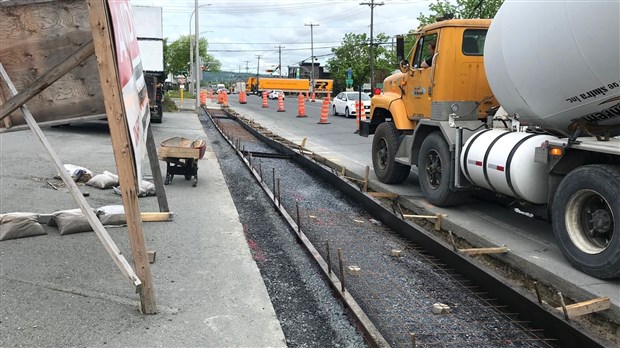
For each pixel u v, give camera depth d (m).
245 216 6.89
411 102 8.41
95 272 4.52
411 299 4.54
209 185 8.50
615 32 4.33
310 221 6.89
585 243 4.86
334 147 14.96
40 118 4.64
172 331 3.55
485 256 5.95
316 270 5.02
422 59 8.16
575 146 4.89
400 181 9.25
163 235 5.70
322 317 4.06
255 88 90.75
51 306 3.85
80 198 3.69
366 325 3.69
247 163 10.55
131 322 3.65
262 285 4.41
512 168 5.62
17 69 4.23
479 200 8.02
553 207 5.14
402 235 6.34
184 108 33.50
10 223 5.34
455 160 6.92
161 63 20.30
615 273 4.45
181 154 8.21
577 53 4.69
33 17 4.11
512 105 5.95
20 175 8.26
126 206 3.61
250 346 3.41
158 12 20.03
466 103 7.44
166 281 4.41
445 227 6.88
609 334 4.09
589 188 4.66
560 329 3.71
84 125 16.97
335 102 30.34
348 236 6.31
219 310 3.91
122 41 3.62
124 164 3.52
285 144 13.32
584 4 4.51
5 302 3.88
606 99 4.76
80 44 4.30
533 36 5.18
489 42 6.01
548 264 5.10
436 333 3.94
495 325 4.08
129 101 3.71
